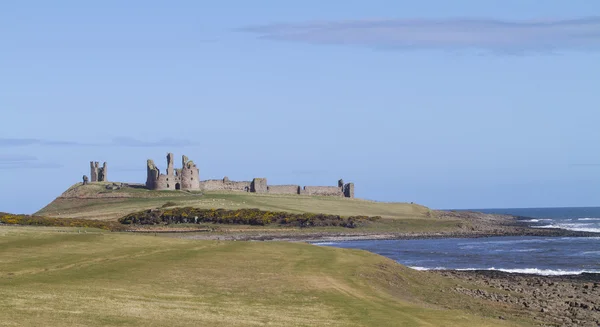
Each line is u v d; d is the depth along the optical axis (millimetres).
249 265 88750
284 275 82062
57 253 88625
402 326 57094
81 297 59469
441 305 76250
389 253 169500
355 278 83625
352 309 63906
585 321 69938
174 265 84812
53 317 49781
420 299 79062
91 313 52438
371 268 93938
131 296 62625
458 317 64500
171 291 68062
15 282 65750
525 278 111625
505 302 82625
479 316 68875
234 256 96125
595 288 98688
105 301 58500
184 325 50844
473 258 154625
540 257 156625
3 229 115875
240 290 71312
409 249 184125
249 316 57000
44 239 101500
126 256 89438
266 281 77312
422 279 96312
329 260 97750
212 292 69188
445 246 196000
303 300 67500
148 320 51562
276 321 55406
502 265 139000
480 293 89125
